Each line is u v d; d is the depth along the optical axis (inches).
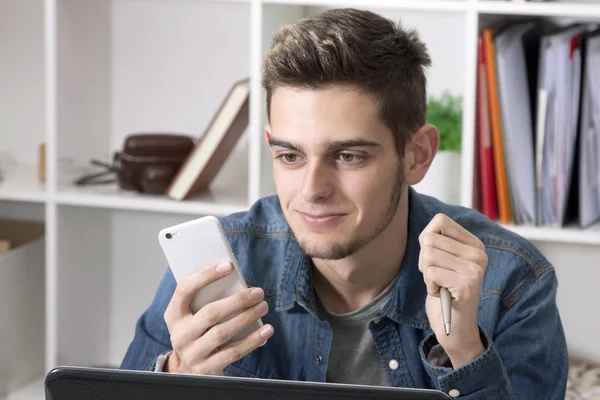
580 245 116.8
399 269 63.2
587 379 110.8
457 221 68.0
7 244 122.5
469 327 55.2
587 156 103.0
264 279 66.4
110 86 128.8
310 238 55.7
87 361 129.6
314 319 64.6
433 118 112.0
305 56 53.1
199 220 58.0
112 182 123.5
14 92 132.4
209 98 127.2
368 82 53.2
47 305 120.2
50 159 116.3
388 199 56.3
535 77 108.3
